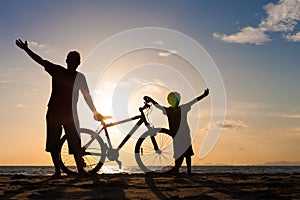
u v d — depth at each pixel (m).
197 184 6.46
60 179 7.27
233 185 6.34
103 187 5.86
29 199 4.55
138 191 5.39
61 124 7.48
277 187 6.01
